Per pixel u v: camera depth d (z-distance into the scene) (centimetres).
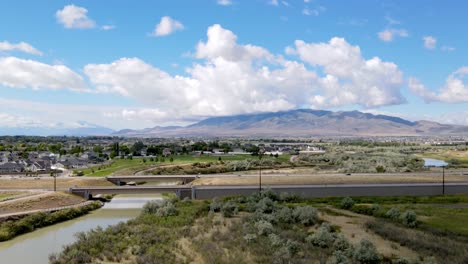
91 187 14550
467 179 16338
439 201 12188
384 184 14275
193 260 6131
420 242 6506
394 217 8712
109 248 6856
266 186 14188
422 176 17212
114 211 12650
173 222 8794
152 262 5997
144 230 8031
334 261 5522
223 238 7219
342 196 13612
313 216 8450
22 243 8375
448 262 5550
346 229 7656
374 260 5641
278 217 8706
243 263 5728
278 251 6125
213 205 10506
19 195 13112
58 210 11481
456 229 7675
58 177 18200
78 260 6338
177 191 14488
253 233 7406
